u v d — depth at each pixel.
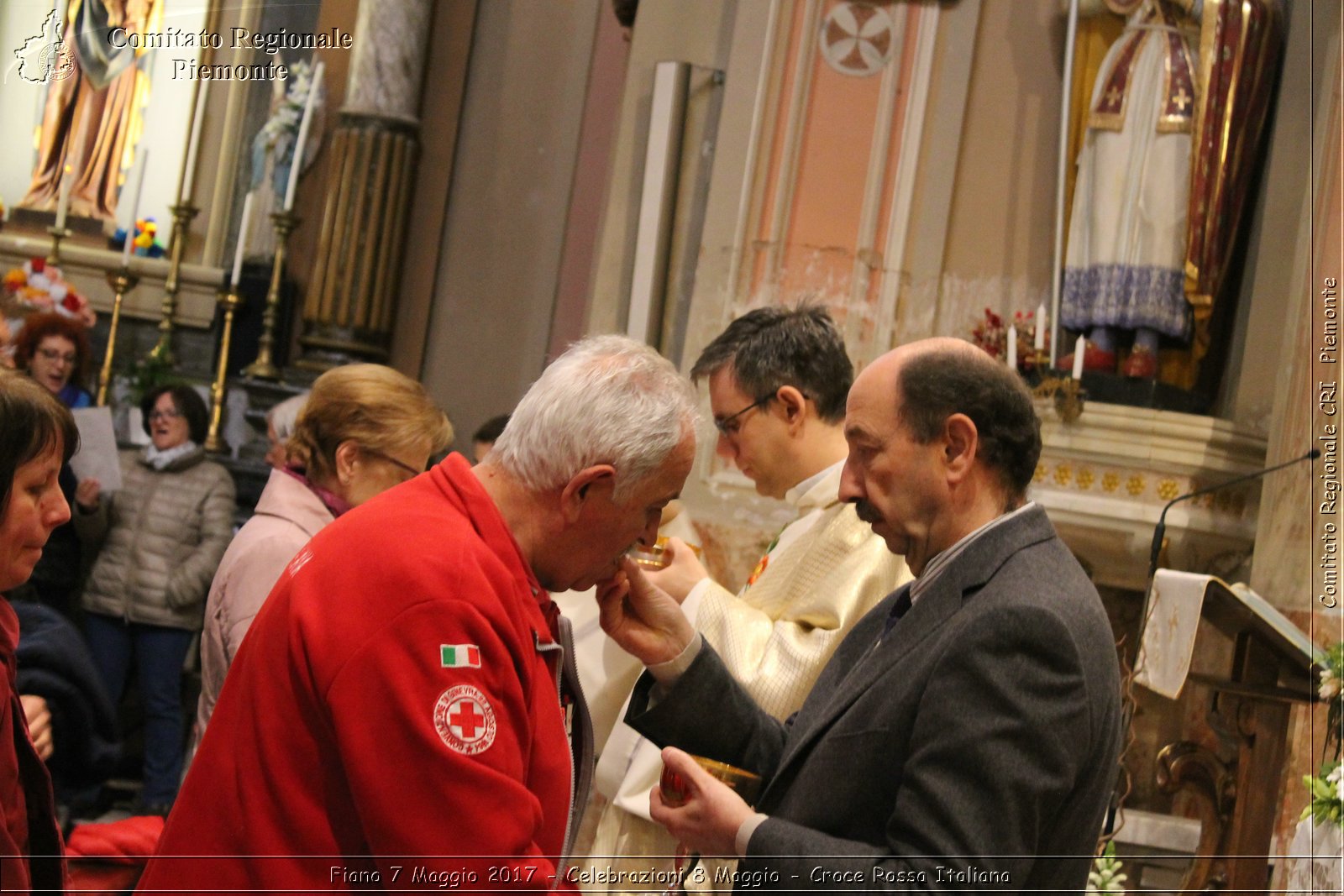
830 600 2.23
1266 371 3.99
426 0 4.98
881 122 4.63
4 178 4.33
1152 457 3.91
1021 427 1.66
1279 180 4.07
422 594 1.36
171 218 4.68
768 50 4.67
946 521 1.66
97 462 3.14
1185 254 4.10
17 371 1.56
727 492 4.25
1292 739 2.97
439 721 1.32
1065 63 4.44
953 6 4.63
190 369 4.73
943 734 1.46
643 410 1.51
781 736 1.99
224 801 1.40
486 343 5.14
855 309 4.57
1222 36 4.13
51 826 1.64
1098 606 1.57
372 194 4.90
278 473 2.28
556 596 2.52
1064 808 1.52
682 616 1.94
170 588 3.29
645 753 2.32
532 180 5.19
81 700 2.02
